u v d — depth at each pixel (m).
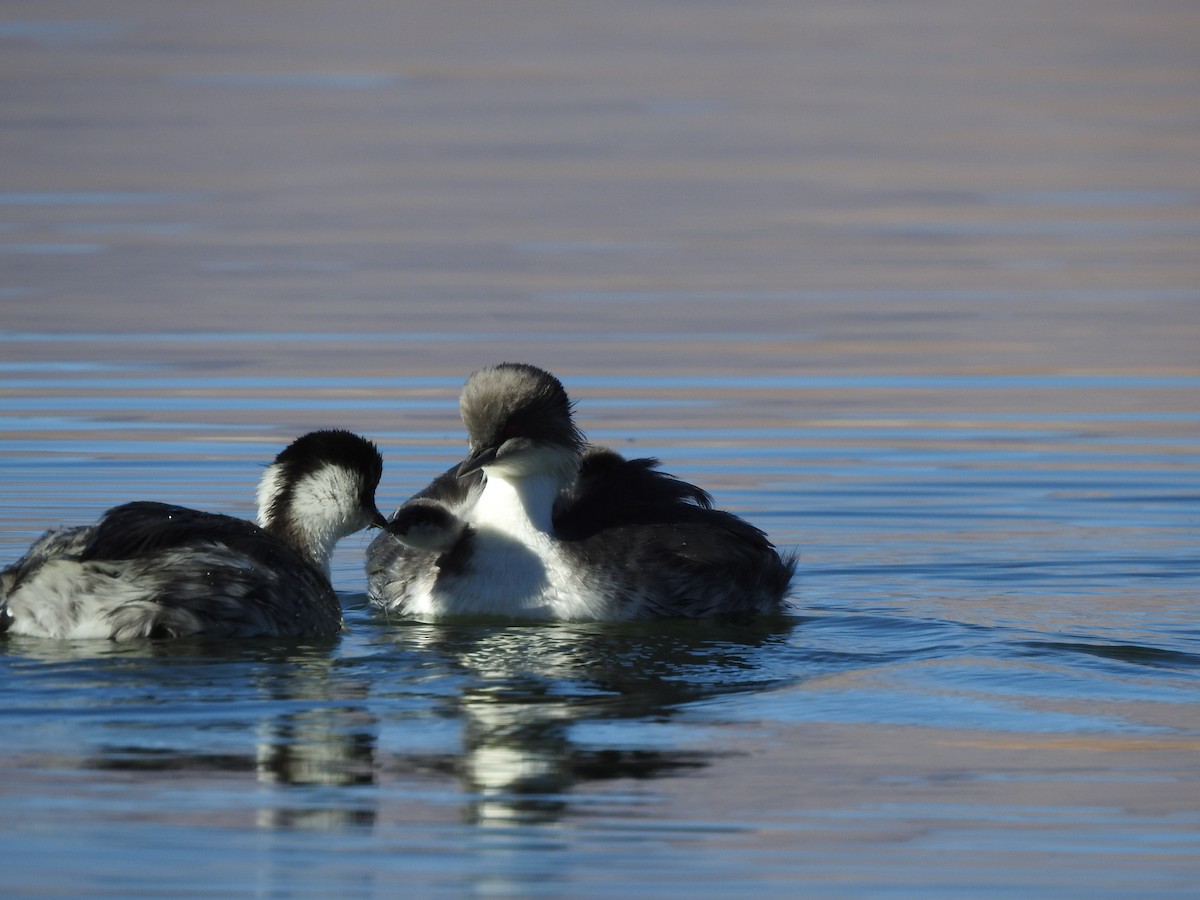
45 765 9.25
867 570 14.37
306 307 25.08
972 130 41.38
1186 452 18.22
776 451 18.27
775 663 11.56
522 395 13.31
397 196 33.81
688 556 13.29
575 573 13.23
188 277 26.92
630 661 11.62
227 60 50.78
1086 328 24.33
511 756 9.55
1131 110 44.00
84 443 18.03
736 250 29.56
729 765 9.48
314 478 12.90
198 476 16.86
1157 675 11.20
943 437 18.86
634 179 35.75
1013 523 15.74
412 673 11.16
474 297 25.88
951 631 12.43
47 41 53.66
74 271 27.19
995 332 24.09
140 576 11.48
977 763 9.55
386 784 9.16
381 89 46.41
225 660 11.19
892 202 33.72
